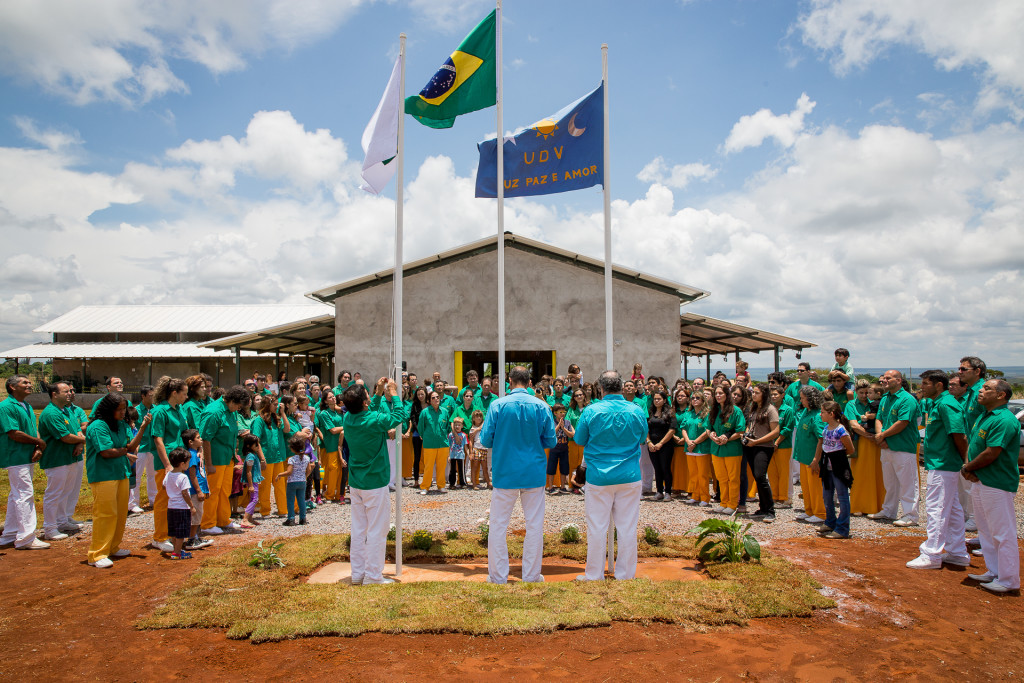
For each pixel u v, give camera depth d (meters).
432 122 7.27
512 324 16.84
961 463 6.14
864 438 8.48
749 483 9.77
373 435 5.75
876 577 5.83
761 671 3.94
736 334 18.86
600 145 6.88
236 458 8.29
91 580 5.89
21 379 7.24
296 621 4.62
